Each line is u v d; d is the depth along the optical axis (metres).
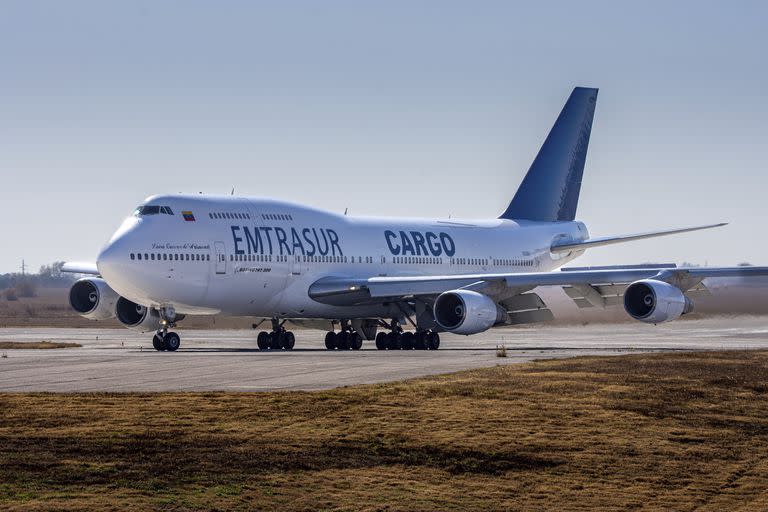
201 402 81.31
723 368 104.81
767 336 194.88
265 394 85.06
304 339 195.38
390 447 67.94
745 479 63.81
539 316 157.75
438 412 77.88
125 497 56.34
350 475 62.16
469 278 150.75
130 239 137.75
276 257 150.88
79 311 155.75
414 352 139.75
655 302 141.88
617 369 102.88
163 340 144.12
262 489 58.84
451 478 62.50
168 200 143.25
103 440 67.81
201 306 145.25
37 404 80.38
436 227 181.00
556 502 59.03
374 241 167.62
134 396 84.31
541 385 90.25
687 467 65.62
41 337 195.00
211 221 144.88
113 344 166.00
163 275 139.00
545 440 70.56
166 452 65.19
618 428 74.06
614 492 60.81
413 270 173.12
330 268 159.12
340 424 73.69
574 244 194.25
